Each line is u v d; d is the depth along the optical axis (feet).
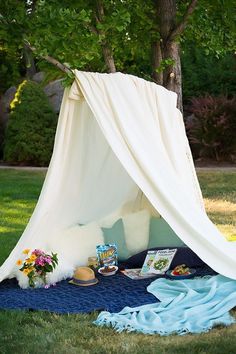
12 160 42.01
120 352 12.08
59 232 17.60
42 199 16.31
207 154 41.22
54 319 13.97
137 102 16.38
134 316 13.85
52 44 16.24
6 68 52.21
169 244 18.75
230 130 40.37
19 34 16.81
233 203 28.96
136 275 17.30
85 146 16.69
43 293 15.84
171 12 22.31
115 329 13.26
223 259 15.79
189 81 46.11
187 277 16.80
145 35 24.14
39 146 41.06
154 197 15.81
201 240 15.74
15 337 12.98
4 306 14.78
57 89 44.37
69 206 17.24
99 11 21.13
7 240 22.68
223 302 14.53
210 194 31.17
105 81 15.88
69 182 16.87
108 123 15.67
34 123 41.14
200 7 22.68
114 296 15.55
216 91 45.47
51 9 16.67
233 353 11.96
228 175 35.60
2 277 16.29
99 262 17.63
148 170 15.71
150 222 19.07
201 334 12.99
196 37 24.49
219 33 23.16
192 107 41.86
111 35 21.61
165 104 17.01
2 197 31.60
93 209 18.20
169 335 12.96
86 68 28.27
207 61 45.68
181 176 16.99
